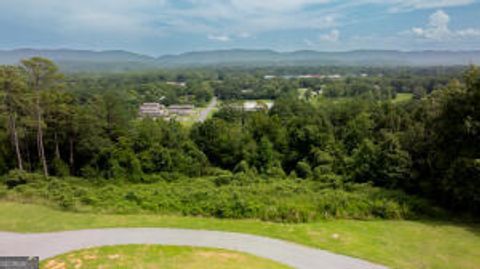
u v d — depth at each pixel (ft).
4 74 74.02
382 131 89.66
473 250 39.58
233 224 47.60
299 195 58.39
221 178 77.00
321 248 40.06
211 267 35.27
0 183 78.64
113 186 70.38
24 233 43.88
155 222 48.14
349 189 62.28
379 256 38.06
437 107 59.26
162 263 35.99
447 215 51.01
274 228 46.19
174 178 90.38
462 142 51.80
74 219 49.21
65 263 35.94
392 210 50.60
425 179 57.88
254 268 35.24
